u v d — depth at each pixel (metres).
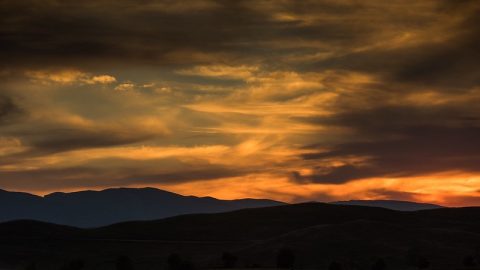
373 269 181.75
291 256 190.62
